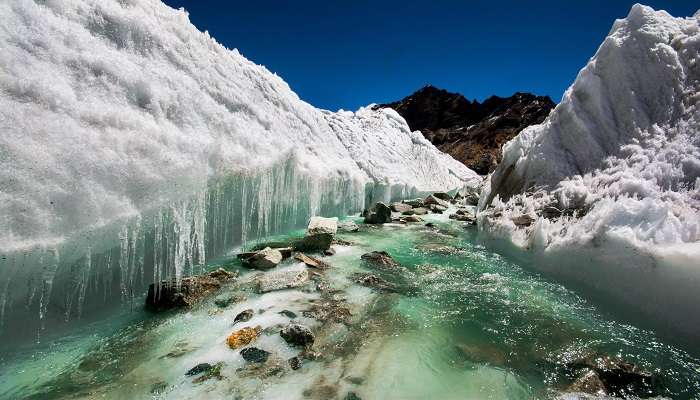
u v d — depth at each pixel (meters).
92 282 3.84
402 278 5.62
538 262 5.89
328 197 9.49
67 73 4.21
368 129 16.08
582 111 7.26
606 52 7.30
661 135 5.85
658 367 3.33
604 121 6.89
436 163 17.69
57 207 3.34
